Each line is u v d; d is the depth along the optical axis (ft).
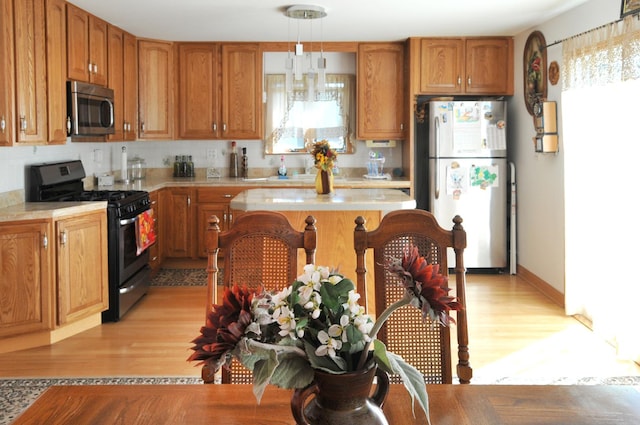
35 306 13.92
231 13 17.81
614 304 14.15
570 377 12.28
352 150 24.48
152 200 20.79
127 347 14.14
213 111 23.11
